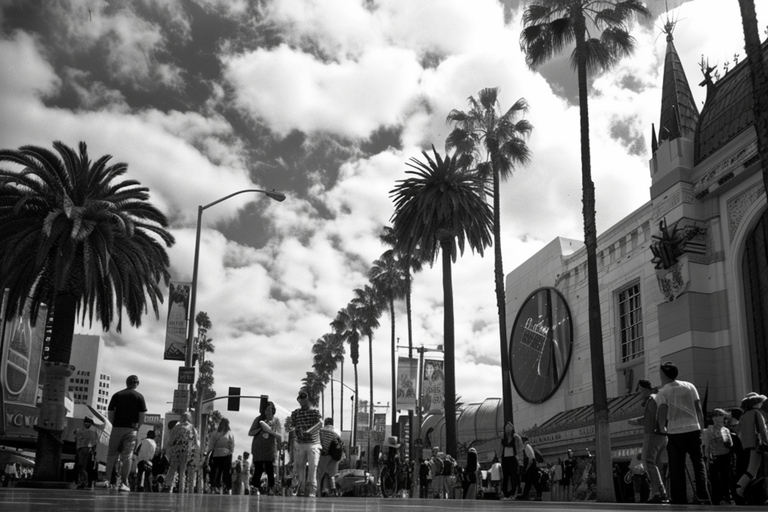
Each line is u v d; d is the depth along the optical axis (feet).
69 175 85.25
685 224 110.22
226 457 58.08
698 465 34.83
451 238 118.42
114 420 45.21
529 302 175.11
